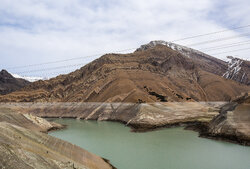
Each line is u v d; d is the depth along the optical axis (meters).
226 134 56.09
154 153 44.62
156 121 83.56
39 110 147.25
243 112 59.34
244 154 43.47
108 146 51.12
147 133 69.12
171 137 61.84
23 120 71.75
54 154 28.70
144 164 37.78
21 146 25.06
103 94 131.00
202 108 113.81
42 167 22.09
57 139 35.22
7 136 25.83
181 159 40.56
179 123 85.25
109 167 35.34
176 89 146.62
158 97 118.62
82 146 51.28
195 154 43.69
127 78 139.75
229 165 37.31
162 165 37.28
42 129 73.06
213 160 39.84
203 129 69.38
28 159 21.91
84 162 31.98
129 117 94.25
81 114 124.06
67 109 137.50
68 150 33.12
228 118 59.69
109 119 105.44
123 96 118.56
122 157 41.97
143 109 90.31
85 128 81.62
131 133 69.62
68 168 25.38
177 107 103.44
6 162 19.36
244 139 51.31
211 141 55.69
